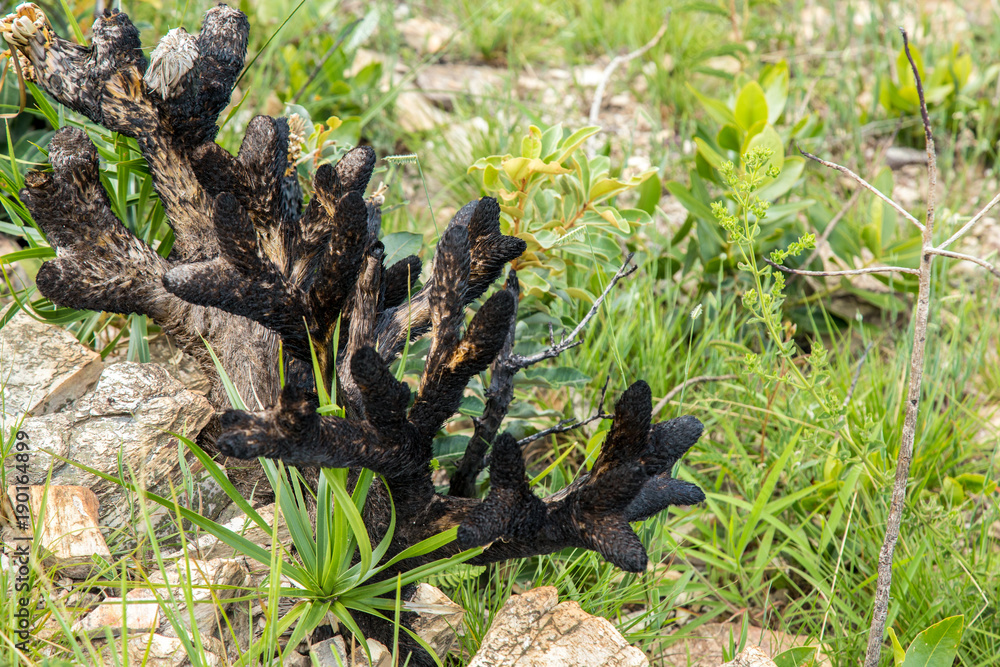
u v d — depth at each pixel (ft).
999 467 10.64
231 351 9.28
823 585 9.78
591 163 10.32
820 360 9.71
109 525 9.26
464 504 9.00
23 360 9.48
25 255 9.36
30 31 8.97
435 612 9.17
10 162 9.80
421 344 9.77
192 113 9.05
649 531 9.73
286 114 10.20
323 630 9.21
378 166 12.70
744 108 11.48
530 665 8.94
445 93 15.90
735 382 10.69
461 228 8.84
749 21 18.94
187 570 8.66
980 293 12.22
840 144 15.75
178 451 9.33
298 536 8.90
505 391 9.16
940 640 9.04
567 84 17.28
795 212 11.39
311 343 8.89
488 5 17.08
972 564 9.78
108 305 9.11
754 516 9.78
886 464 10.19
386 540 8.84
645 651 9.66
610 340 10.59
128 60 9.05
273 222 9.16
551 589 9.14
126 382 9.36
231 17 9.18
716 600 9.96
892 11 19.89
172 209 9.18
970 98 15.78
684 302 11.45
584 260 11.07
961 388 10.95
